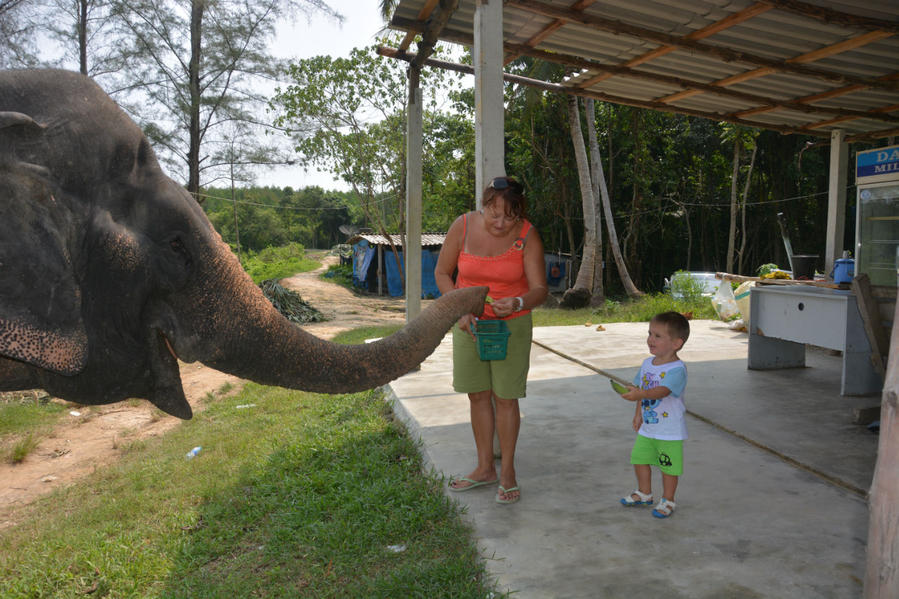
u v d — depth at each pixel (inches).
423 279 1175.0
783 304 250.2
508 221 134.3
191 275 74.2
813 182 1067.9
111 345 72.0
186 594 126.0
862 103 317.7
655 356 134.6
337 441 207.0
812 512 133.2
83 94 70.1
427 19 229.6
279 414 281.0
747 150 1115.9
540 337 382.9
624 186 1127.6
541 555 118.1
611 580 108.5
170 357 78.3
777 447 171.2
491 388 145.4
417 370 286.7
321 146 900.6
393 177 965.8
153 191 73.0
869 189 336.5
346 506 152.8
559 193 1074.1
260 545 147.9
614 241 889.5
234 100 753.6
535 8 205.5
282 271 1717.5
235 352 75.8
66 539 164.4
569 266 1083.9
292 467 190.9
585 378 266.5
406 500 151.9
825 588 104.0
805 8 198.8
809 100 308.2
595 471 161.2
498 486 153.6
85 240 67.6
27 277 59.3
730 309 443.5
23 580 139.6
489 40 164.1
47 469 259.3
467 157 1165.1
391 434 210.2
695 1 198.8
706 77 277.9
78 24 647.8
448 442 186.5
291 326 81.2
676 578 108.4
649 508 137.9
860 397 219.3
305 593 120.9
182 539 153.0
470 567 117.4
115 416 336.5
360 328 620.1
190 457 233.1
